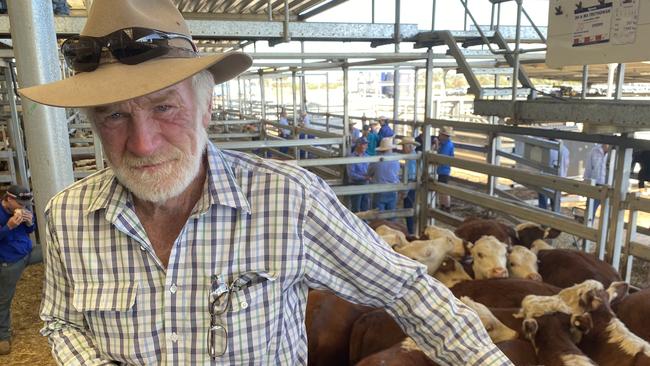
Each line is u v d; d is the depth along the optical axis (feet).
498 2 15.02
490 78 50.60
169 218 3.66
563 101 10.46
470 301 7.78
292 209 3.62
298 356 4.07
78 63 3.37
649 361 6.70
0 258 12.38
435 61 23.65
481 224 11.87
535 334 7.17
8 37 14.75
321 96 94.99
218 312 3.54
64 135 8.74
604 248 10.91
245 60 3.81
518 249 10.51
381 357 6.45
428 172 17.62
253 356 3.64
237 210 3.61
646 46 8.23
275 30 15.08
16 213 12.28
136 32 3.24
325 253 3.81
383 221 13.26
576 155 28.09
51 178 8.61
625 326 7.66
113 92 3.11
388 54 16.49
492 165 14.26
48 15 8.29
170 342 3.59
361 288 3.99
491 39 17.37
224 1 24.27
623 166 10.28
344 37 15.89
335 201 3.97
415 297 3.98
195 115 3.48
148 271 3.61
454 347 3.94
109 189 3.64
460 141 47.39
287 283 3.69
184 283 3.56
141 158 3.32
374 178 21.75
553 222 12.21
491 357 3.84
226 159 3.85
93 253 3.66
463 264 10.89
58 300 4.01
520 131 13.57
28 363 12.33
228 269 3.56
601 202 10.78
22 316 14.93
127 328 3.62
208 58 3.29
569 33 9.84
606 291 8.10
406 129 47.42
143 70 3.25
